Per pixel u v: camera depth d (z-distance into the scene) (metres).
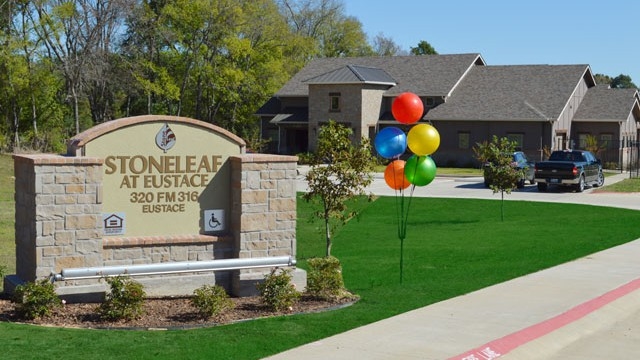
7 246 19.59
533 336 10.38
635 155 59.25
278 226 12.78
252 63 66.31
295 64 75.81
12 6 52.88
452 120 55.81
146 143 12.15
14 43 52.06
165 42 63.12
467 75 59.81
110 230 11.92
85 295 11.30
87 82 56.66
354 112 56.72
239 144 12.80
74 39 55.19
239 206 12.51
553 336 10.54
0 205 28.31
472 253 18.47
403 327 10.54
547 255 17.73
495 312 11.55
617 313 12.10
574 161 39.22
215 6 60.94
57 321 10.33
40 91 54.66
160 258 12.21
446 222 26.56
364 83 56.28
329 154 15.12
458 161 56.25
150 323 10.41
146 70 62.03
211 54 63.69
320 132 15.23
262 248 12.68
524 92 56.19
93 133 11.73
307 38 73.25
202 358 8.73
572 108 56.34
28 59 53.69
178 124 12.35
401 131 15.09
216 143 12.65
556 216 27.77
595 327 11.30
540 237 21.55
